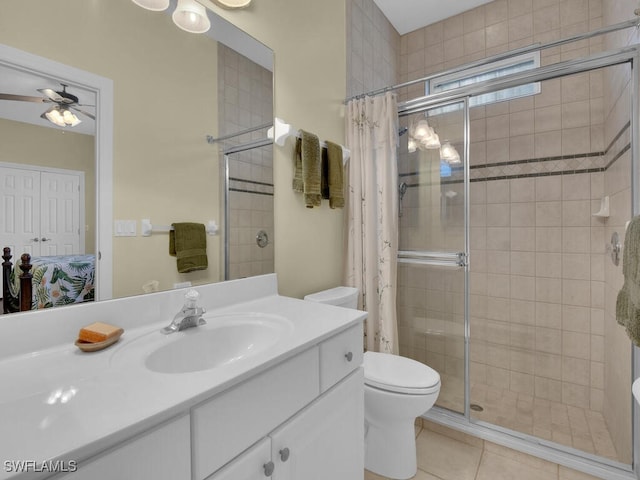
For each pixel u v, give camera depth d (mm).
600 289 1997
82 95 910
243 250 1378
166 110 1107
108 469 481
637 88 1375
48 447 436
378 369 1514
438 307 1989
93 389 609
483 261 2363
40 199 828
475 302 2396
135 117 1026
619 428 1606
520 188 2225
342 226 2012
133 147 1021
